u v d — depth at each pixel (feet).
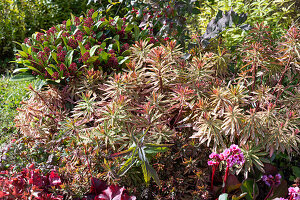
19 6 21.53
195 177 8.18
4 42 21.11
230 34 13.03
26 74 11.93
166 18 12.37
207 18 14.82
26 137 9.30
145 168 7.24
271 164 9.23
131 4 14.56
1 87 15.81
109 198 7.53
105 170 8.11
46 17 22.40
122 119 8.62
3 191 6.80
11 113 13.20
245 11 13.53
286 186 8.68
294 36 8.70
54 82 11.28
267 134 8.72
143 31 13.97
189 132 9.48
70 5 23.66
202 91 9.32
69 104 11.30
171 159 8.39
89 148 8.09
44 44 12.85
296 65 9.17
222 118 9.25
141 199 8.10
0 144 10.80
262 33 10.37
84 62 11.58
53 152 8.57
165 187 8.15
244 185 8.55
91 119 9.30
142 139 7.59
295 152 9.70
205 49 11.85
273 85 10.28
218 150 8.91
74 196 7.47
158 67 9.38
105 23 13.50
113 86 9.39
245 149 8.50
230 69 11.57
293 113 8.52
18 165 8.38
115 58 11.85
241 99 8.71
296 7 14.24
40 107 10.86
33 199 6.92
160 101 9.12
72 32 13.51
